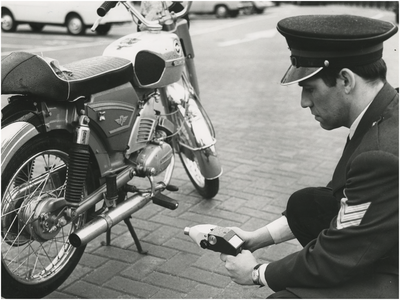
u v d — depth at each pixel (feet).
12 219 7.66
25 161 7.36
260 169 14.43
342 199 5.35
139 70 9.30
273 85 26.66
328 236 5.27
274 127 18.80
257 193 12.76
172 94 11.53
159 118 10.29
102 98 8.39
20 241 7.80
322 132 18.25
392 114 5.13
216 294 8.60
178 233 10.73
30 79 7.16
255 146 16.51
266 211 11.75
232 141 17.01
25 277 8.14
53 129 7.67
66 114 7.91
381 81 5.33
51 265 8.35
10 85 7.02
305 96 5.62
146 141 9.56
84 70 8.27
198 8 65.21
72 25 42.75
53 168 8.17
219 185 13.26
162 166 9.70
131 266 9.45
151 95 9.81
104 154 8.73
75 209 7.98
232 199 12.41
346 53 5.12
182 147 12.25
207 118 12.17
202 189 12.23
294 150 16.17
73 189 7.73
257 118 20.07
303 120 19.85
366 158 4.96
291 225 6.91
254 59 34.86
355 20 5.30
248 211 11.75
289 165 14.78
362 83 5.24
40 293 7.95
